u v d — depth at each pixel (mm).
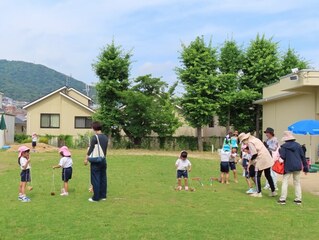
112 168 16234
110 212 7965
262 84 32500
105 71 35031
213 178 13750
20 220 7195
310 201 9953
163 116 34156
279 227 6973
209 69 33500
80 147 37219
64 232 6414
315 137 21203
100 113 35031
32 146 30797
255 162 10469
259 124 33562
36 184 11844
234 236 6293
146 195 10125
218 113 33969
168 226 6840
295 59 33406
